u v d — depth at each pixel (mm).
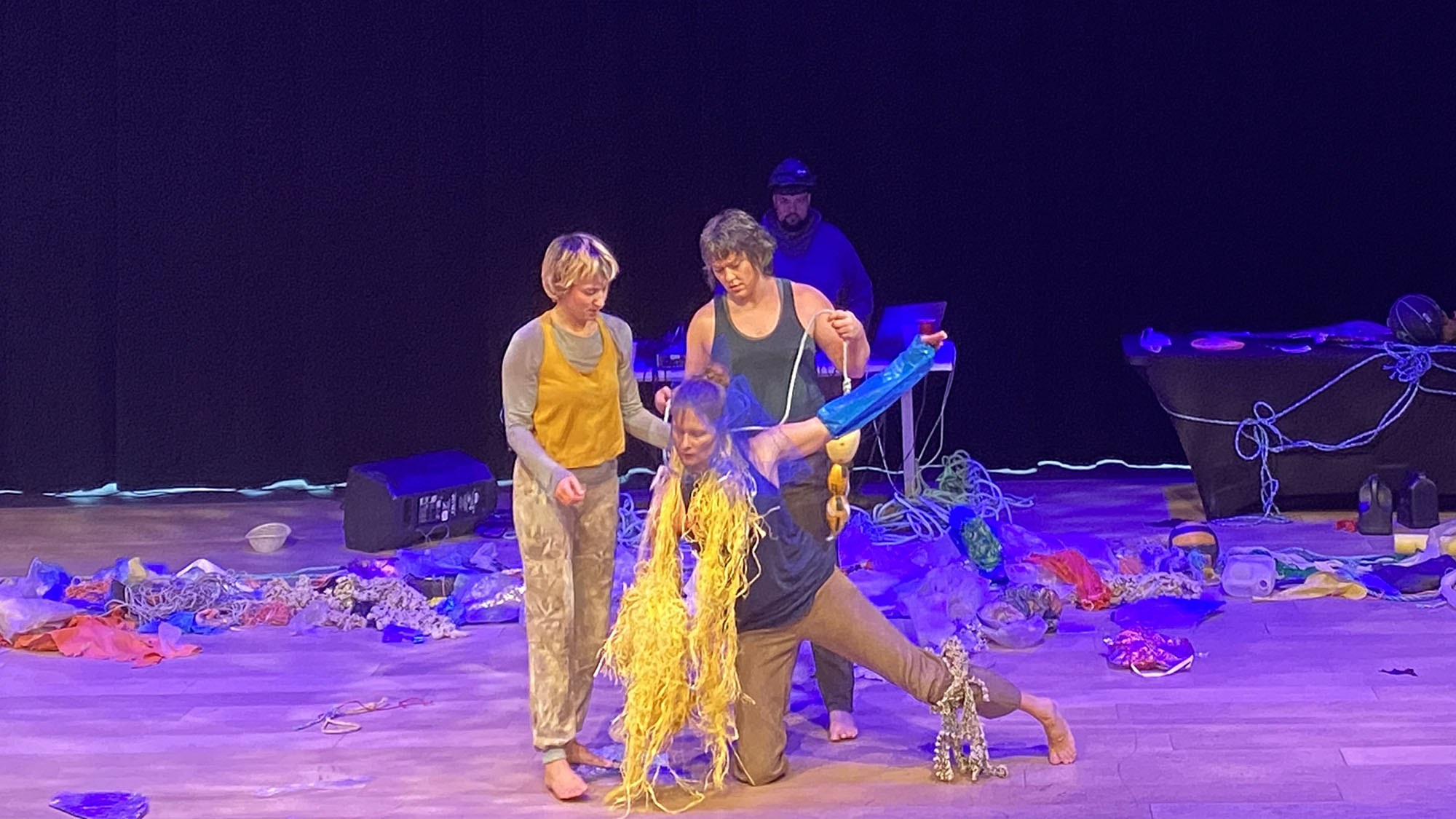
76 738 4020
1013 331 6965
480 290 7004
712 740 3533
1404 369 5793
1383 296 6816
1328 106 6719
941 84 6816
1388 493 5695
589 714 4160
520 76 6883
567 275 3377
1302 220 6797
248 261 6984
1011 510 6297
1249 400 5930
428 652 4684
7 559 5926
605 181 6922
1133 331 6941
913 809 3438
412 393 7062
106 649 4707
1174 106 6773
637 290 6980
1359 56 6676
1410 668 4258
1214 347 6020
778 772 3598
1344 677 4195
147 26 6820
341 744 3939
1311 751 3699
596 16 6844
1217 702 4047
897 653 3514
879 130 6855
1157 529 5941
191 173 6914
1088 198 6863
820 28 6824
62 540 6223
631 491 6969
